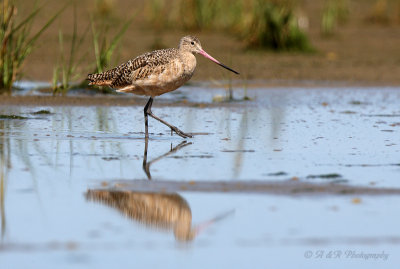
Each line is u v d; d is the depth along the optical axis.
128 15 32.50
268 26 26.44
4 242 8.58
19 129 14.84
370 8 36.31
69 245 8.55
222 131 14.99
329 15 29.84
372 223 9.25
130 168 11.75
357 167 11.84
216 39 28.30
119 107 17.78
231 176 11.22
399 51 27.05
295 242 8.73
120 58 23.42
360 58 25.64
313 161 12.25
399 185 10.75
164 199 10.13
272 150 13.12
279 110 17.56
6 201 10.02
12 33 18.58
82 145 13.50
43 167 11.80
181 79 14.62
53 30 27.95
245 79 22.02
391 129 15.20
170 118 16.50
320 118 16.50
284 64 24.31
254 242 8.74
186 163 12.09
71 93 19.33
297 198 10.14
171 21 30.44
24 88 19.52
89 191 10.50
